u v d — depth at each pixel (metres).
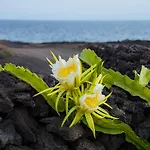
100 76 1.66
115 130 1.70
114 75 2.03
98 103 1.60
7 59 9.34
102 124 1.70
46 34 42.47
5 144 1.48
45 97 1.68
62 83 1.62
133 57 2.56
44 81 1.85
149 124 1.84
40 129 1.64
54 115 1.73
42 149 1.58
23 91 1.68
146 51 2.57
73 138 1.61
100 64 1.91
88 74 1.65
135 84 1.97
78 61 1.64
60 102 1.69
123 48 2.68
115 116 1.82
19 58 9.66
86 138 1.71
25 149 1.55
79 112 1.61
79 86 1.69
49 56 10.95
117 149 1.80
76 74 1.62
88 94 1.59
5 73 1.75
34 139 1.58
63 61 1.64
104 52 2.77
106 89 2.00
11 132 1.53
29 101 1.64
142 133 1.82
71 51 12.93
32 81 1.71
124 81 2.01
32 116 1.68
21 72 1.73
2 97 1.58
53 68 1.63
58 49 13.42
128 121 1.86
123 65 2.54
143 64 2.47
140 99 2.01
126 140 1.72
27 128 1.59
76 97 1.62
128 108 1.92
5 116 1.60
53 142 1.62
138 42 12.55
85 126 1.71
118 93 2.00
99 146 1.70
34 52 11.63
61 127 1.62
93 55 2.10
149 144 1.75
